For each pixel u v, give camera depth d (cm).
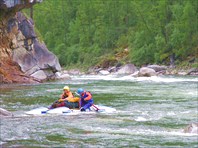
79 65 18975
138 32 17062
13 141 3158
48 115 4409
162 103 5419
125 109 4872
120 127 3697
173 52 15450
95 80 10362
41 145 3047
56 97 6122
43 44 10312
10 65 9462
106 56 18475
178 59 15588
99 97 6141
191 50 15550
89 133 3447
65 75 10781
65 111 4600
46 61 10094
